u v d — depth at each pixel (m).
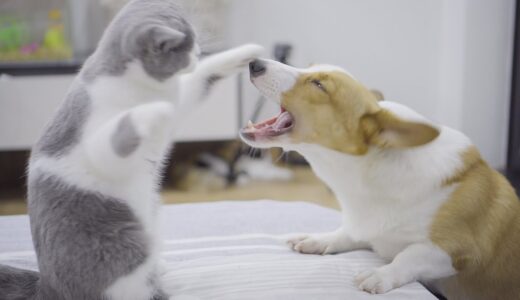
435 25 2.60
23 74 2.27
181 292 0.99
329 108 1.07
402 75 2.70
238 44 2.66
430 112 2.69
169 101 0.90
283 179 2.53
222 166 2.53
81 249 0.87
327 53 2.73
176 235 1.20
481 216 1.06
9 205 2.19
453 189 1.05
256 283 1.01
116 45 0.87
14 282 0.94
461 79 2.34
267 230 1.24
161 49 0.85
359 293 0.99
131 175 0.87
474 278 1.08
